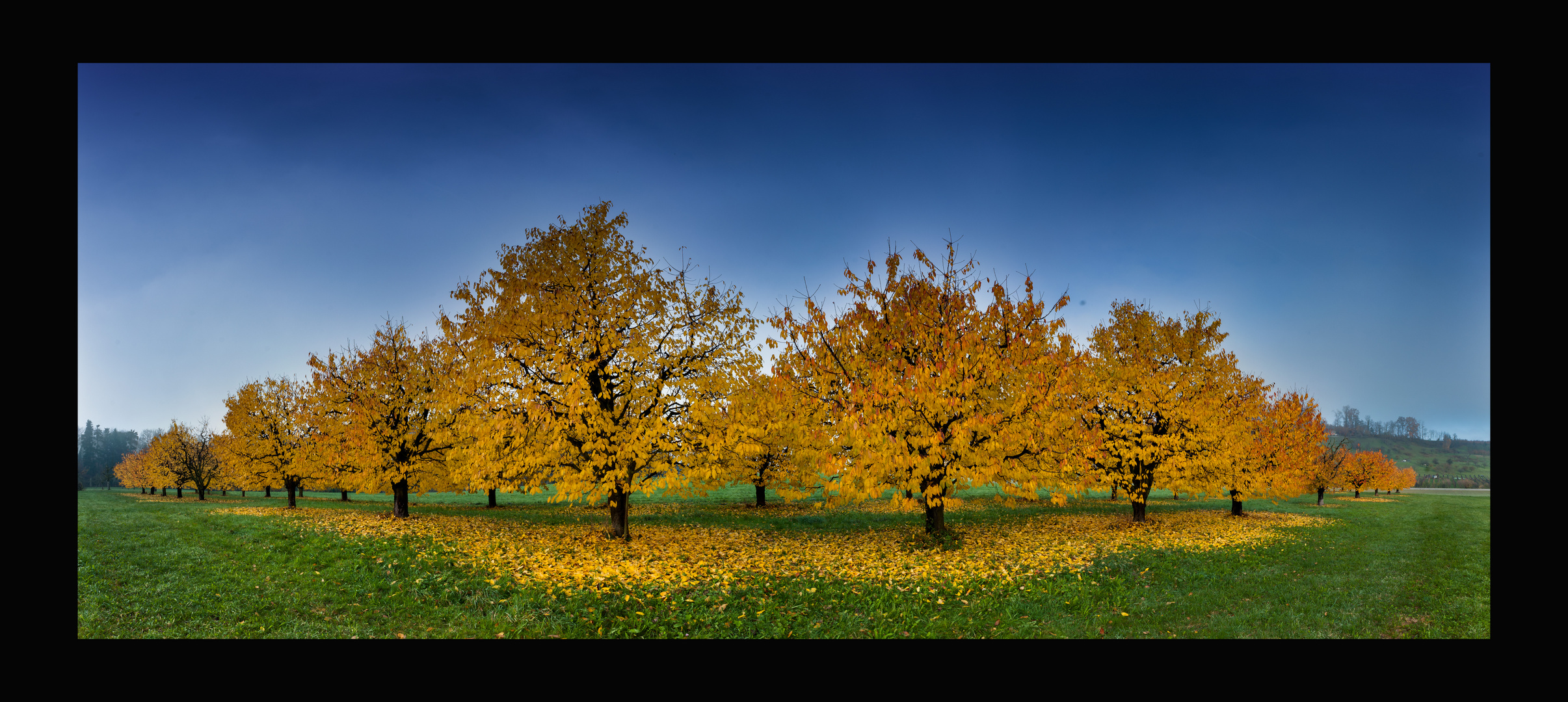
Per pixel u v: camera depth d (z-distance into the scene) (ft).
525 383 46.52
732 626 26.86
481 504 100.17
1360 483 128.77
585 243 49.16
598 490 46.16
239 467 93.35
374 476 69.31
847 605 30.22
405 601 30.04
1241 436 66.95
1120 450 61.62
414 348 73.67
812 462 55.42
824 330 47.52
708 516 72.90
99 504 80.94
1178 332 67.31
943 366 44.62
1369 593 32.14
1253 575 36.96
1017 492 47.06
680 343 49.75
